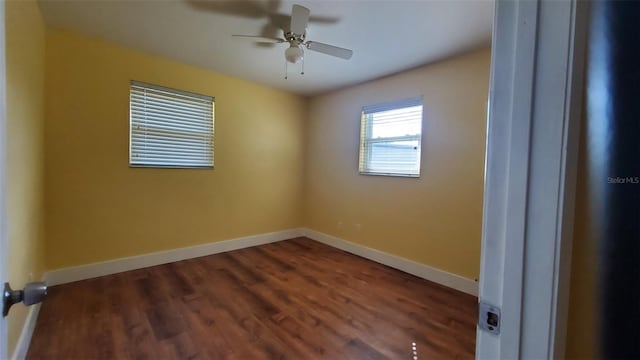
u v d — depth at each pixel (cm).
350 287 273
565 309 46
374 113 362
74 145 264
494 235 50
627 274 48
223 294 252
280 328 202
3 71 58
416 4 198
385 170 348
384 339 193
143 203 307
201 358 171
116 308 223
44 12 221
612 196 47
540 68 45
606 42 47
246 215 394
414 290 270
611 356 48
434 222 296
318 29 233
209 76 346
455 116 280
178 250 333
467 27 227
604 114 47
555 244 45
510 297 48
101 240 283
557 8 44
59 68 254
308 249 392
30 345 177
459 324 212
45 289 67
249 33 249
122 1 206
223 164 367
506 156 48
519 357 48
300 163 452
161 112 314
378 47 262
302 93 432
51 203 254
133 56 292
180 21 232
